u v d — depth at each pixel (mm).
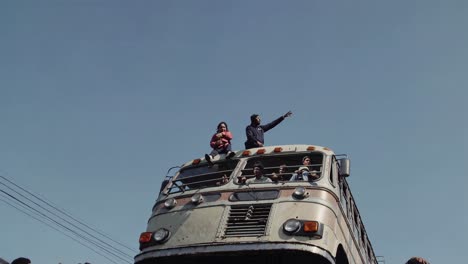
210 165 10211
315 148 9695
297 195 8398
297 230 7852
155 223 9117
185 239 8453
